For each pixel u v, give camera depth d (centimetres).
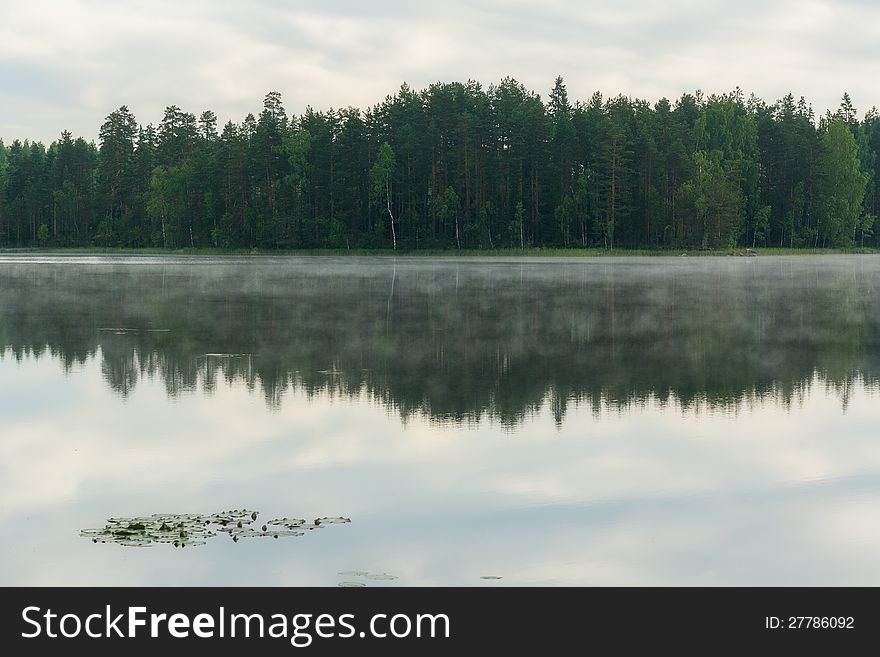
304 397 2184
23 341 3206
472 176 13188
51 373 2536
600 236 13612
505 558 1174
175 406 2081
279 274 7694
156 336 3353
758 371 2580
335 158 13738
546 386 2333
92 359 2789
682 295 5334
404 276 7325
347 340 3241
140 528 1273
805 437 1777
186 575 1127
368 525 1286
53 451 1680
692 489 1442
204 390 2281
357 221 13725
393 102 14062
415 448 1692
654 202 13188
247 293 5447
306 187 14012
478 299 5003
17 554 1184
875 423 1903
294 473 1534
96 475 1528
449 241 13238
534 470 1545
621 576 1130
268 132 14075
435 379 2433
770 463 1590
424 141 13025
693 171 13438
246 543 1217
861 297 5253
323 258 12050
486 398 2169
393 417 1959
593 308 4481
